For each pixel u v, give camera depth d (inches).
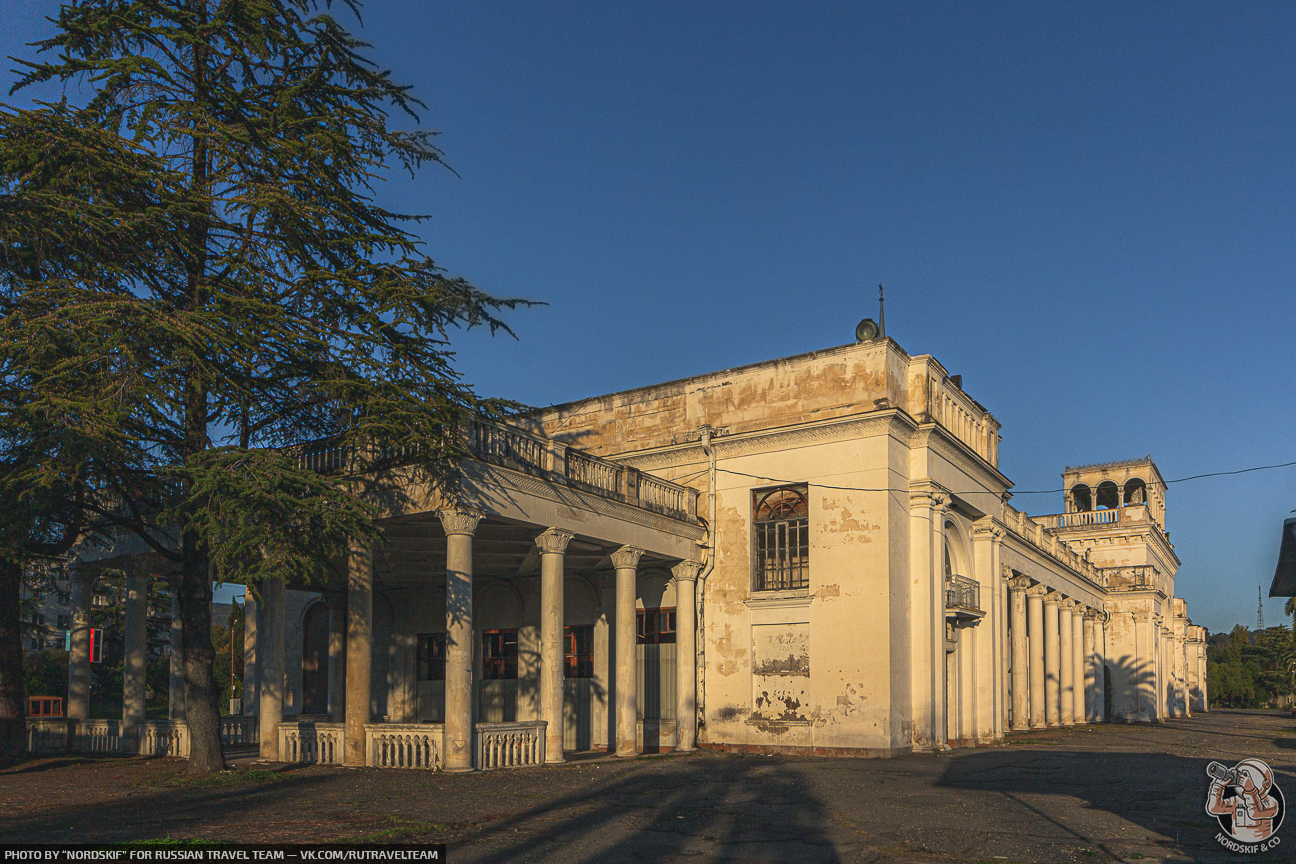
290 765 783.1
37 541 698.2
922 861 422.0
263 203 636.7
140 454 623.8
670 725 1094.4
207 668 727.7
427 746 748.0
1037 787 686.5
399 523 828.6
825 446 1059.3
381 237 708.7
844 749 983.0
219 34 661.3
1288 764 897.5
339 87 730.2
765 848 443.8
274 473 593.0
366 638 782.5
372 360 676.7
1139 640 2251.5
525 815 526.6
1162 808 579.8
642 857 418.0
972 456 1197.1
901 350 1090.1
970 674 1211.2
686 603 1062.4
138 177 614.5
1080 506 2674.7
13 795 613.9
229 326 619.2
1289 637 3174.2
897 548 1017.5
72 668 1047.0
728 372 1150.3
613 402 1245.7
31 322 541.0
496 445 803.4
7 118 565.9
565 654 1186.6
